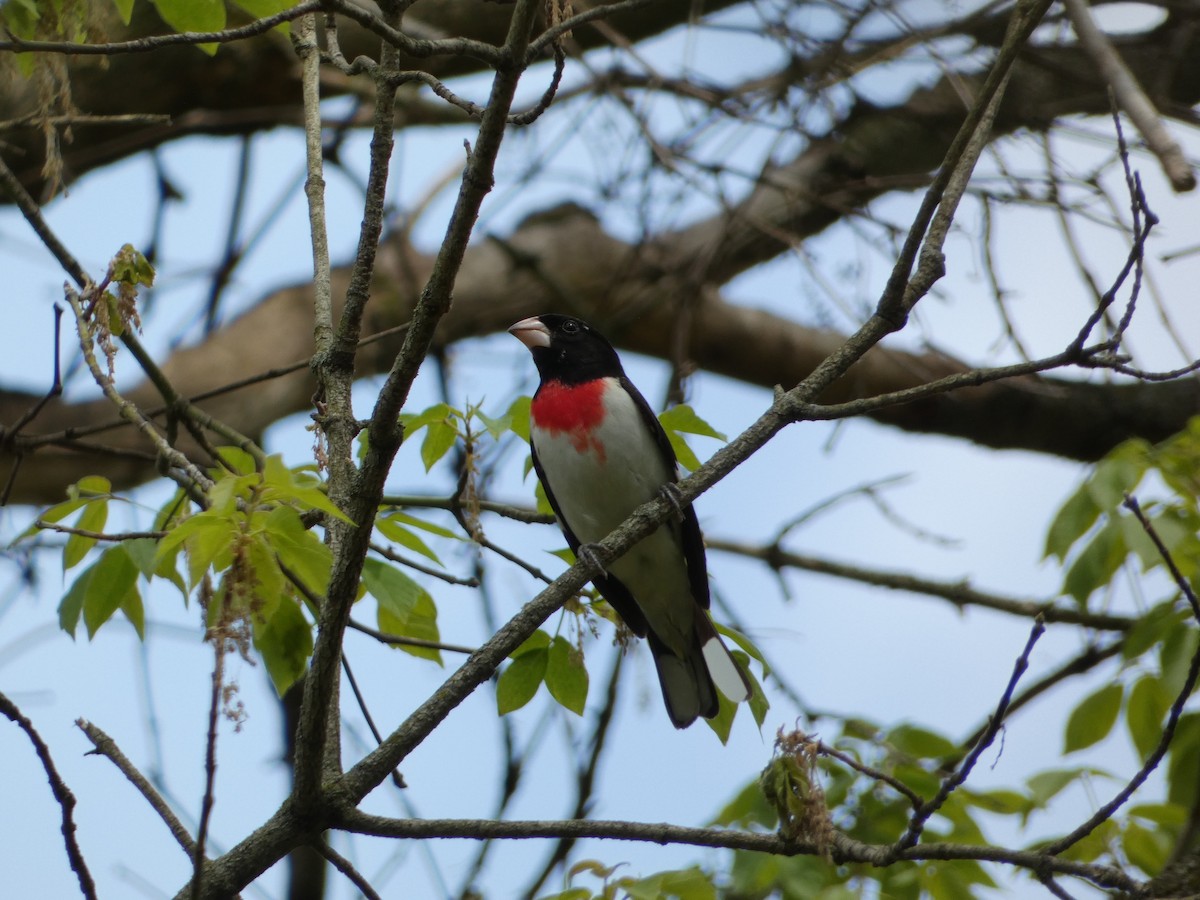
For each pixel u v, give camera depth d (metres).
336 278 13.30
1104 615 11.20
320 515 6.71
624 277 12.94
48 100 7.54
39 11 7.50
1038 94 12.00
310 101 7.61
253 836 5.97
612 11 5.52
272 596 5.80
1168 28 12.84
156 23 11.22
